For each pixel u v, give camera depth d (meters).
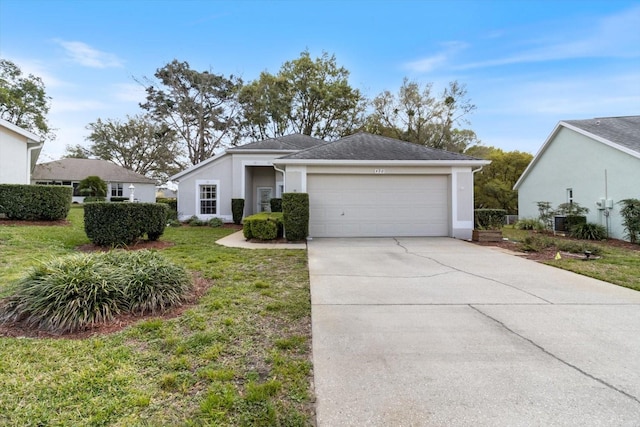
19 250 6.91
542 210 15.06
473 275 5.92
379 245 9.30
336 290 4.94
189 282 4.58
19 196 9.81
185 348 2.98
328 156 10.88
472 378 2.58
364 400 2.29
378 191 11.09
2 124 11.43
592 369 2.72
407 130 27.72
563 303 4.41
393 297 4.64
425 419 2.09
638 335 3.39
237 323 3.58
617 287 5.17
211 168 15.88
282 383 2.48
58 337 3.19
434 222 11.19
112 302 3.61
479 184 25.91
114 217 7.69
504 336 3.37
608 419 2.10
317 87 28.91
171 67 26.00
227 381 2.49
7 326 3.39
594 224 12.15
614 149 11.91
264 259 7.12
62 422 2.00
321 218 11.00
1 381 2.42
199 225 14.98
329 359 2.87
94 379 2.46
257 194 17.75
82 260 4.07
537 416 2.12
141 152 34.53
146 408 2.15
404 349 3.07
